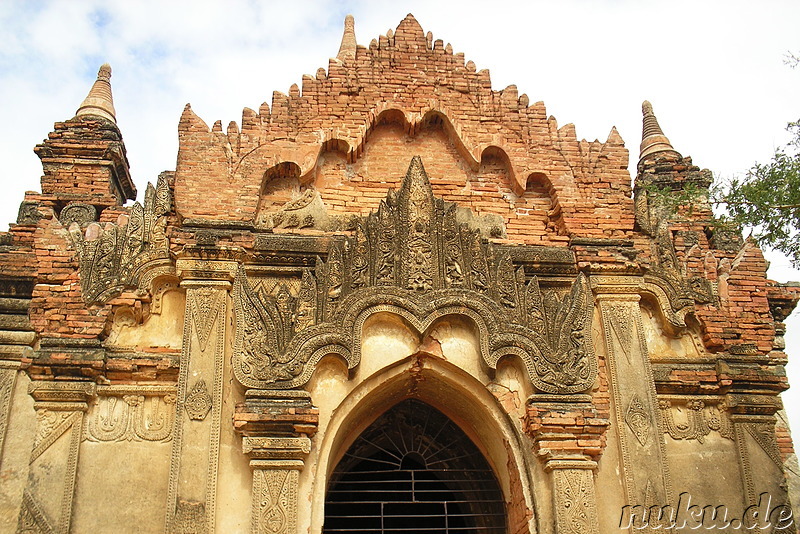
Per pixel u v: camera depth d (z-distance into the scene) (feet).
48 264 39.63
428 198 39.58
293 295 38.91
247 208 40.50
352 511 51.24
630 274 40.96
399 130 45.09
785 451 43.80
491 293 37.81
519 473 35.68
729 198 40.09
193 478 33.71
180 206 40.01
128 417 36.52
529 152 44.14
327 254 39.37
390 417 42.29
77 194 44.96
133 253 39.70
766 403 40.09
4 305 40.70
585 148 44.50
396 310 36.76
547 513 34.83
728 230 46.29
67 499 34.35
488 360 36.24
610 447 37.11
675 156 50.85
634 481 36.11
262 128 42.60
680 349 41.73
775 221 39.29
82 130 47.19
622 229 42.52
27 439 38.81
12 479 37.83
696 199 47.29
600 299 40.34
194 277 37.93
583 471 35.19
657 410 37.86
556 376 36.37
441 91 45.09
